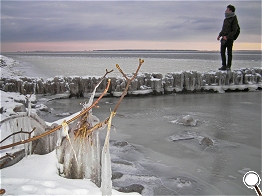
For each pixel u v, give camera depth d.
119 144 5.94
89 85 12.17
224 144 6.10
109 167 3.02
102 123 3.36
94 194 3.03
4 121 3.83
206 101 11.37
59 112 9.14
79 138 3.43
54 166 3.56
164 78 13.32
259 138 6.54
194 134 6.80
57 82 11.88
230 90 14.08
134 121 8.05
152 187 4.08
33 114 3.92
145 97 12.34
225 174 4.61
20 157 3.92
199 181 4.33
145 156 5.34
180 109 9.78
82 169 3.47
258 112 9.32
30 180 3.21
